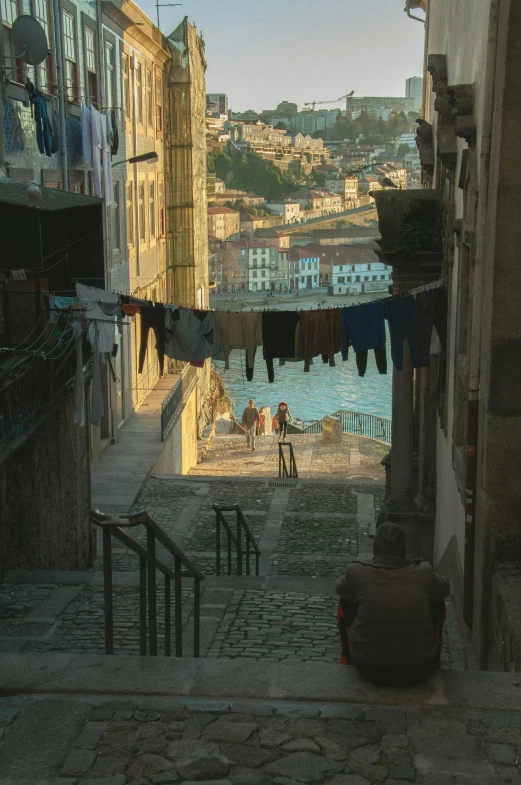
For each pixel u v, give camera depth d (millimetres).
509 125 7203
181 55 33844
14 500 13117
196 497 19203
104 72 22625
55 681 5219
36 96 14477
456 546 10273
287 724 4820
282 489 19797
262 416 42625
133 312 11461
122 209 25781
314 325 11445
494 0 7648
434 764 4508
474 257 8633
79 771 4465
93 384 11656
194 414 31953
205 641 9586
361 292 196750
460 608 9586
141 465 21078
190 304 35156
